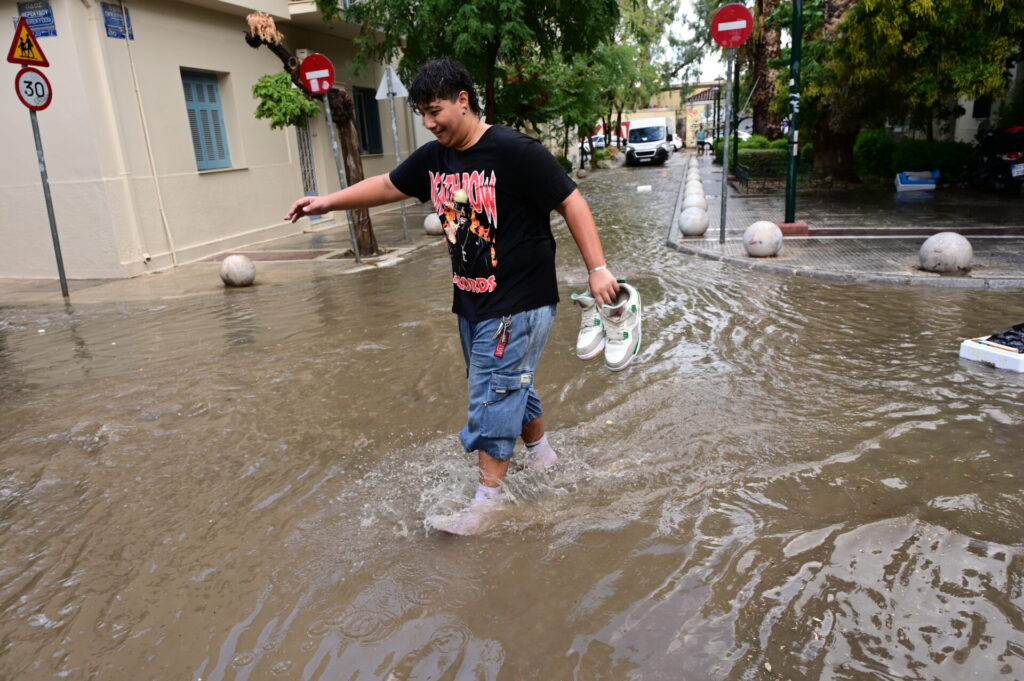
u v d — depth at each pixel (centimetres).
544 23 1500
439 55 1457
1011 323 589
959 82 1244
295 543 302
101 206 1066
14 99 1059
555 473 352
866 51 1326
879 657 221
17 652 242
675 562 274
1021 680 209
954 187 1658
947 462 346
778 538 287
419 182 309
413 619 248
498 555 284
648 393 456
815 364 504
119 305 857
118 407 478
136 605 266
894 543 280
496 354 293
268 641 241
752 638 231
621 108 4462
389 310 722
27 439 429
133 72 1112
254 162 1409
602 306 286
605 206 1761
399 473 363
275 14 1427
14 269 1131
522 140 274
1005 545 276
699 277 838
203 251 1252
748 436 385
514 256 285
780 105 1742
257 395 488
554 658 226
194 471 376
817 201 1546
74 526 326
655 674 217
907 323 601
